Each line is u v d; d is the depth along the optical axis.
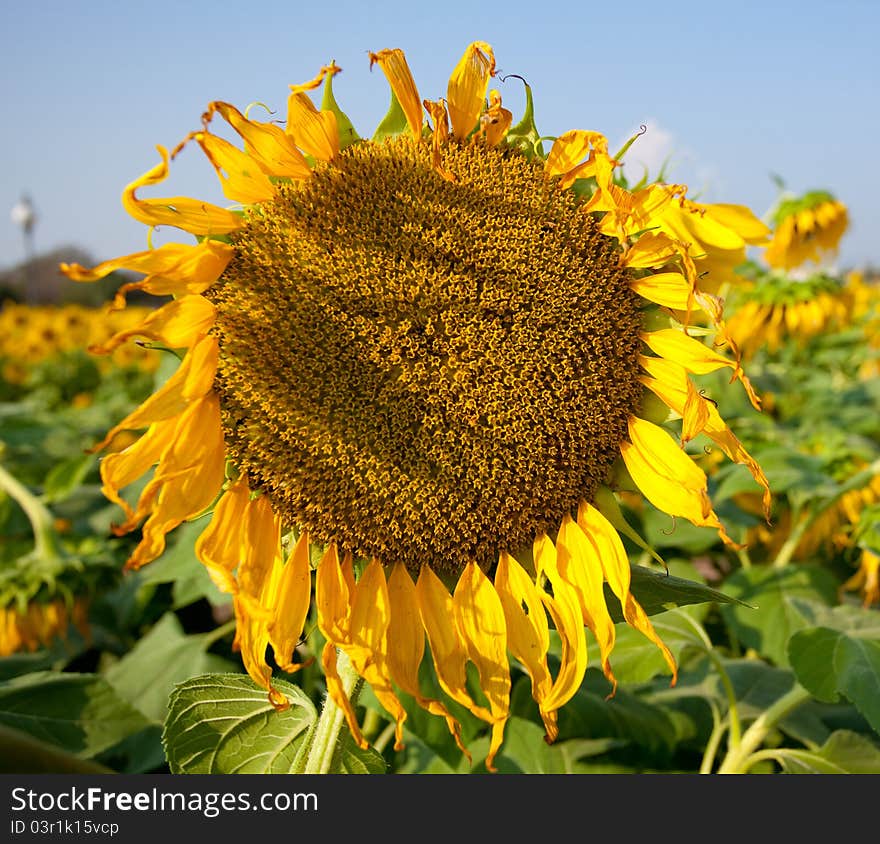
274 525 0.31
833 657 0.41
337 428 0.31
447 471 0.31
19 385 2.33
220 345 0.30
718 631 0.65
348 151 0.32
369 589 0.31
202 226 0.30
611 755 0.47
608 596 0.32
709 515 0.31
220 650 0.61
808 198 0.97
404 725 0.39
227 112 0.30
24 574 0.60
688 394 0.31
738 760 0.43
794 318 0.96
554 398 0.32
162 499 0.29
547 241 0.32
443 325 0.31
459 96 0.32
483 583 0.32
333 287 0.31
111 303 0.28
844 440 0.72
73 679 0.44
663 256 0.32
